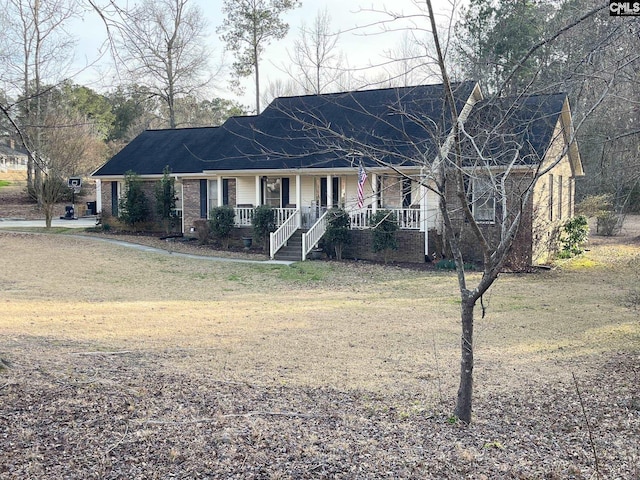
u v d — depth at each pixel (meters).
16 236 30.44
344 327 13.94
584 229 26.66
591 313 15.38
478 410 8.05
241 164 28.05
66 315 14.50
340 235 25.28
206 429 6.52
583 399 8.52
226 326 13.88
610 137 11.95
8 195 53.25
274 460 5.74
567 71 8.22
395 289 19.73
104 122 56.69
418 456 6.08
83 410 6.82
